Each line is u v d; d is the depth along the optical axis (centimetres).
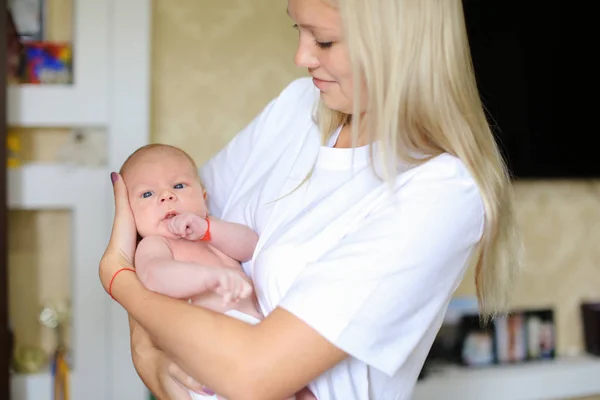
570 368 337
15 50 282
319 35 121
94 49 280
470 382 320
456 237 120
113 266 134
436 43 121
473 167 123
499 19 311
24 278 298
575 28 323
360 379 129
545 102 322
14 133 291
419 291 118
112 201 287
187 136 304
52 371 287
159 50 299
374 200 126
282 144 157
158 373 134
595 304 355
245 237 147
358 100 119
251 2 306
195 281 123
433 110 122
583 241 357
